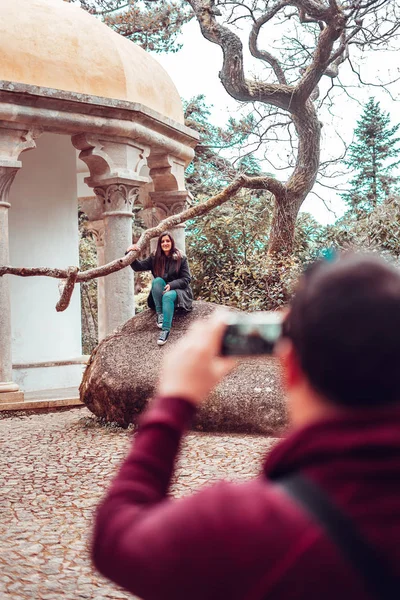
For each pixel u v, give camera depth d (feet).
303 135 53.67
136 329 29.35
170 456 2.76
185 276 29.09
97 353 29.07
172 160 40.98
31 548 13.67
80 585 11.76
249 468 19.56
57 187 42.52
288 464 2.53
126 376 27.12
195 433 25.18
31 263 41.14
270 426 24.67
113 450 23.03
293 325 2.63
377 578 2.25
